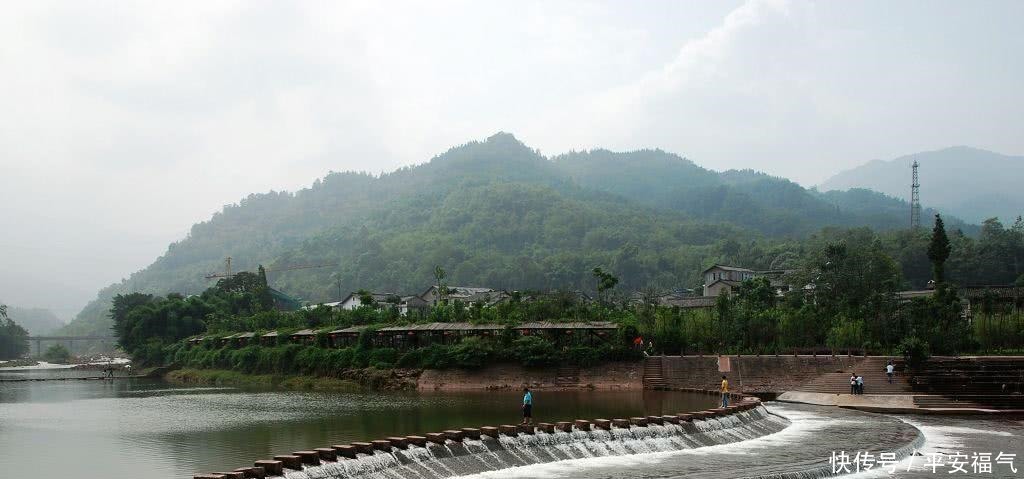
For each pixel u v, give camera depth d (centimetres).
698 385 11050
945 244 12275
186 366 16975
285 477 4134
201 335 18112
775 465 5222
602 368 11675
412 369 12306
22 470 4953
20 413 8612
